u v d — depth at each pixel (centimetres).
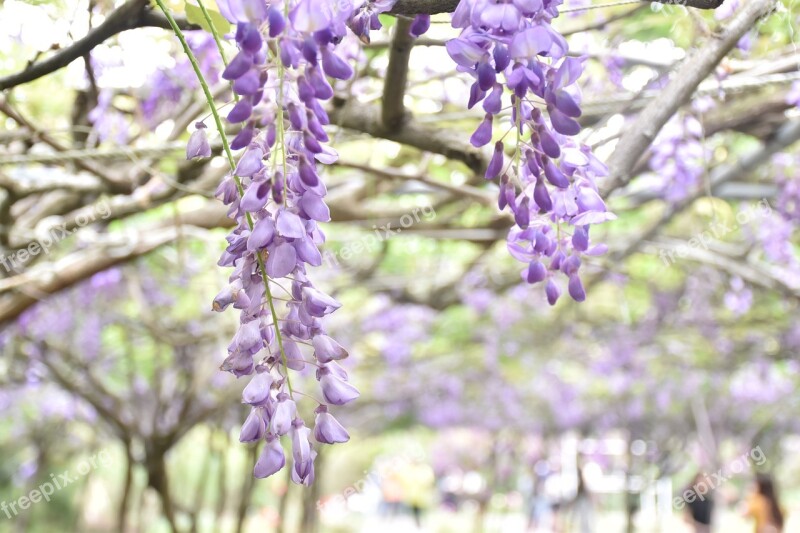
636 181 483
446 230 478
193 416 672
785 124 399
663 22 336
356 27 136
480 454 2392
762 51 347
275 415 127
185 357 697
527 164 140
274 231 124
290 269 124
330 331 779
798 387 1212
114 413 645
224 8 114
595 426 1719
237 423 1021
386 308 867
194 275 592
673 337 935
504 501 2397
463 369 1206
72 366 688
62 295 652
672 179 341
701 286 797
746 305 648
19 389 865
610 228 642
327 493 1944
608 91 356
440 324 934
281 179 121
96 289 664
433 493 2503
